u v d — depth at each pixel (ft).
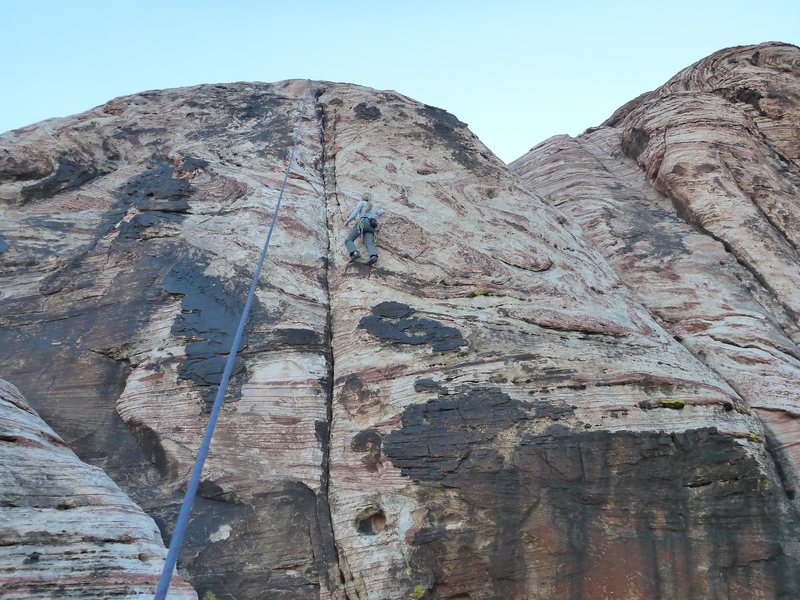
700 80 53.98
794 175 45.21
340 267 30.32
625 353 25.49
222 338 24.99
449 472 20.86
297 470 21.29
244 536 19.54
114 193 33.35
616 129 59.41
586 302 29.32
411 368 24.11
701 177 40.73
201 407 22.65
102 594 14.71
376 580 19.26
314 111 43.88
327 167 38.78
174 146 37.60
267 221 31.76
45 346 24.61
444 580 19.47
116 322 25.39
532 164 53.72
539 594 19.38
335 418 23.06
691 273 34.32
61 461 18.02
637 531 20.25
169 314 25.63
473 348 24.85
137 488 20.59
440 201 35.47
